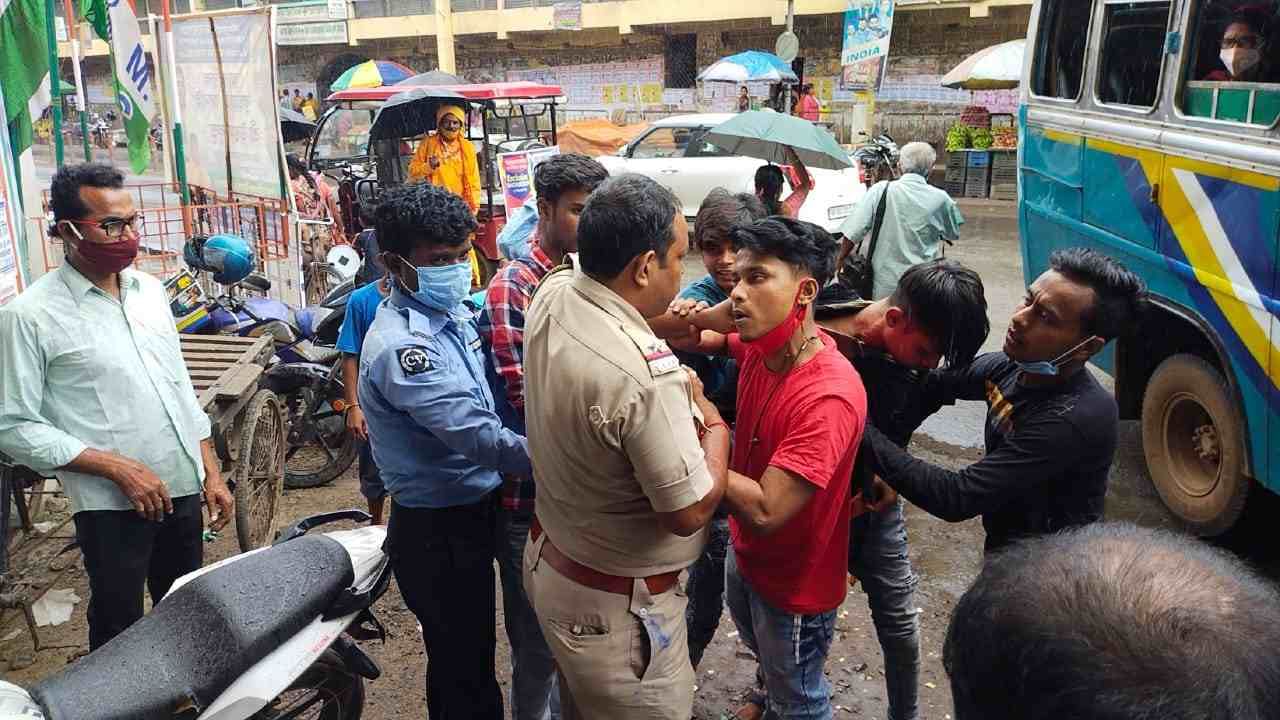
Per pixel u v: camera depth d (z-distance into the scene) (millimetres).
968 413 5680
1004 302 7996
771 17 16688
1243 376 3465
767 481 1843
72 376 2467
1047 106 4992
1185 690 646
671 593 1843
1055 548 794
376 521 3936
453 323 2326
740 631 2391
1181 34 3723
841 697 3039
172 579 2828
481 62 20781
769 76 13648
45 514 4047
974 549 4012
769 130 6504
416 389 2117
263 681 2076
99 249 2436
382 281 3576
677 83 18875
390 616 3521
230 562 2400
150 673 1943
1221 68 3521
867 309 2254
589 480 1698
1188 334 4117
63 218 2402
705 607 2818
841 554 2123
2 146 4004
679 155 10961
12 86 4602
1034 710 704
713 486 1690
